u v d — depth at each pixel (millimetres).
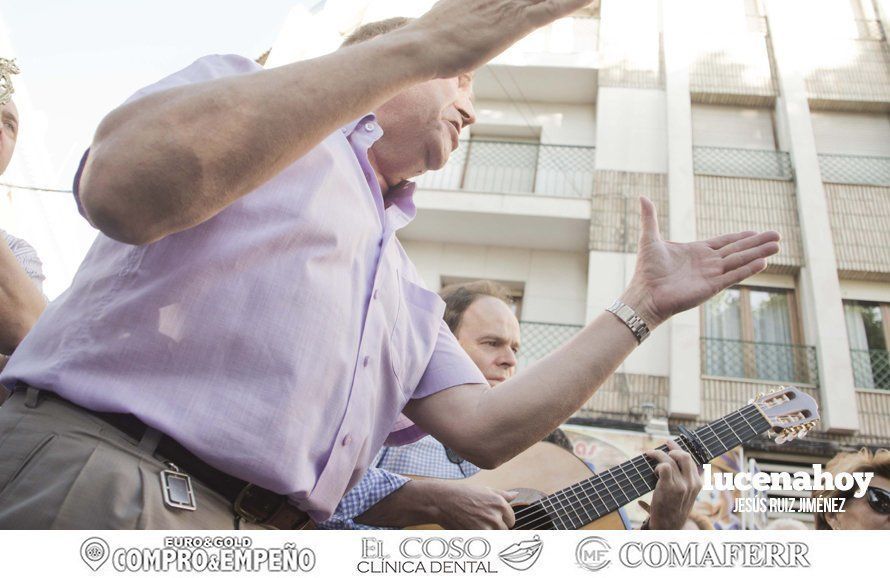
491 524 2002
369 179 1442
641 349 10414
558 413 1538
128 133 934
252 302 1138
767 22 13156
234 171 942
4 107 1785
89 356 1065
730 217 11469
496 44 1000
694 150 12289
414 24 1018
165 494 1036
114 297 1106
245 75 968
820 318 10367
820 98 12375
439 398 1628
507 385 1581
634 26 13453
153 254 1118
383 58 975
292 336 1149
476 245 12461
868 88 12359
